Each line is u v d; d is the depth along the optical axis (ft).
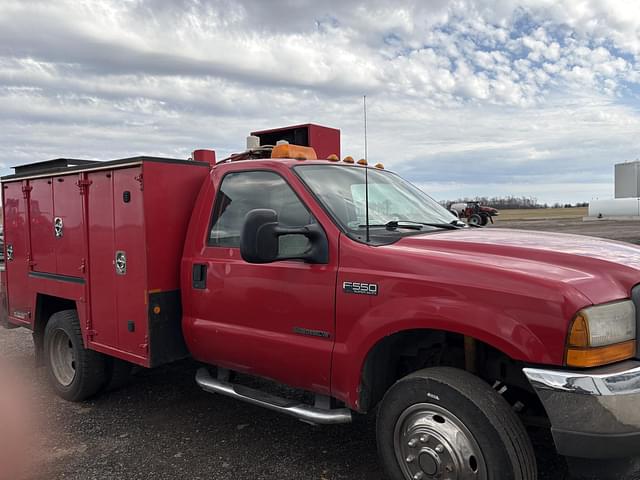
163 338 13.88
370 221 12.00
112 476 11.93
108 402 16.67
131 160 13.69
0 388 18.40
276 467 12.23
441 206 15.38
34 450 13.33
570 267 9.20
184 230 14.30
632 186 161.99
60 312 17.22
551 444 10.68
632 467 8.71
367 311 10.28
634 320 8.64
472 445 8.93
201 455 12.89
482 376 10.47
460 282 9.18
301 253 11.66
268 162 12.82
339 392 10.92
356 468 12.14
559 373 8.15
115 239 14.49
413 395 9.58
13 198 19.17
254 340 12.16
